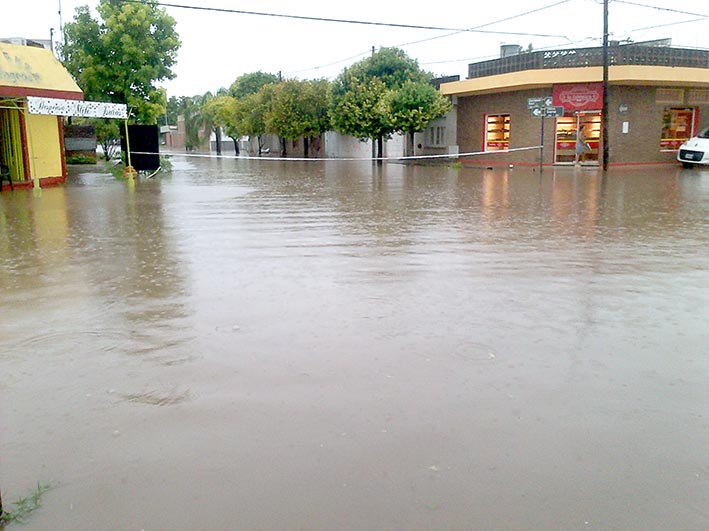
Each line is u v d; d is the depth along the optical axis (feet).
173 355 15.44
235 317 18.43
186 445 11.26
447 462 10.70
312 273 23.97
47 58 65.62
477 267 25.07
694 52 94.94
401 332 17.10
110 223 37.09
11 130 63.93
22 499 9.75
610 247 29.35
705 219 38.78
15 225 36.32
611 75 90.74
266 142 192.44
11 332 17.28
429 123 119.14
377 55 115.24
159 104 94.48
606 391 13.43
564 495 9.82
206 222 37.40
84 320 18.29
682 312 19.06
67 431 11.79
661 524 9.16
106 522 9.22
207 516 9.34
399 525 9.12
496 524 9.15
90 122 118.62
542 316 18.58
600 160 96.17
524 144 100.27
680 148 94.32
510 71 102.01
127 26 90.68
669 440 11.44
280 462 10.70
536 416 12.30
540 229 34.73
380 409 12.55
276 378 14.03
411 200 50.16
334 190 59.36
